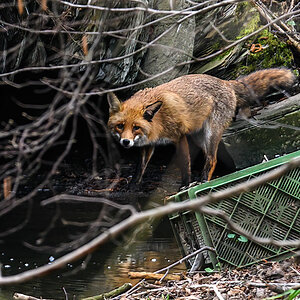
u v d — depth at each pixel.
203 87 13.76
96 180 14.55
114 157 16.02
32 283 7.08
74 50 12.11
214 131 13.82
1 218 10.66
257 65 16.47
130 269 7.57
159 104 13.05
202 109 13.70
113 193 13.52
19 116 16.02
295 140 13.65
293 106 13.69
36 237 9.20
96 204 12.19
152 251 8.43
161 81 14.92
